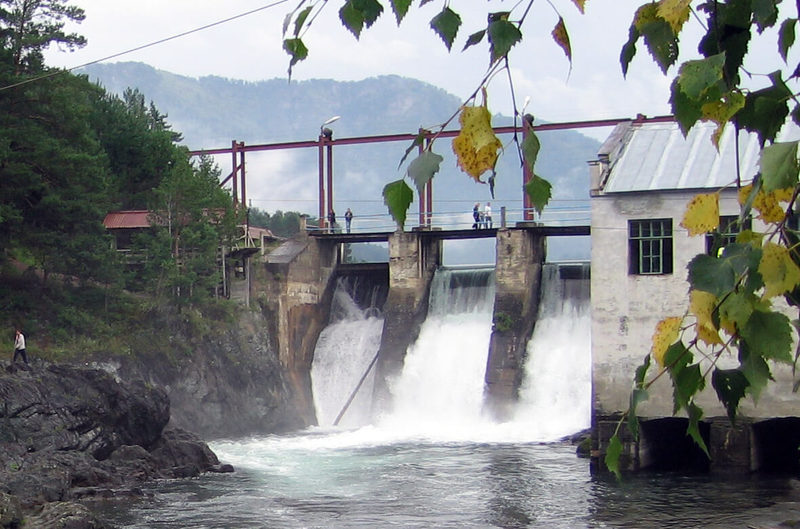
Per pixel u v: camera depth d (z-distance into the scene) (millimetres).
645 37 4168
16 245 79438
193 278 85500
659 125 61125
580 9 4238
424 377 89875
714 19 4199
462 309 92812
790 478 51000
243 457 67875
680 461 55781
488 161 4309
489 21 4324
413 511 46344
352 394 92688
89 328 79562
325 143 98500
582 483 52062
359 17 4539
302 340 95188
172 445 60250
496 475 56688
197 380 83625
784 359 4105
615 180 57219
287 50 4809
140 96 145000
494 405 84938
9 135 78812
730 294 4156
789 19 4090
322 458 67250
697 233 4312
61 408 57500
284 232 188750
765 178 3906
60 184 81250
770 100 4117
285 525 43438
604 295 56375
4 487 46875
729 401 4273
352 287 100312
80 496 49906
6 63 80375
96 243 81625
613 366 55719
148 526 43281
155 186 104000
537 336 87375
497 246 88500
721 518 41500
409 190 4312
